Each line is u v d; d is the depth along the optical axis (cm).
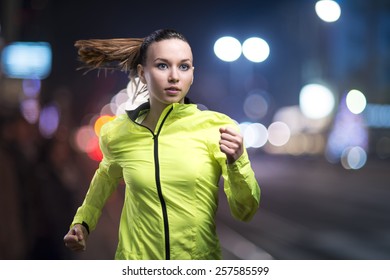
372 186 6384
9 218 1406
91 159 4859
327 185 6612
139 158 710
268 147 16975
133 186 710
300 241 2816
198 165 697
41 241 1523
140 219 705
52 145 1564
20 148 1502
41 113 2505
